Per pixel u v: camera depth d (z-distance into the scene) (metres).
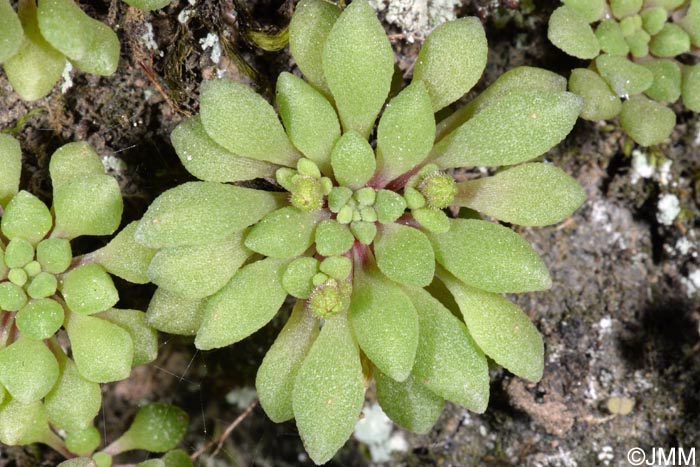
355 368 0.11
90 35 0.11
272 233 0.11
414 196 0.11
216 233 0.10
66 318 0.11
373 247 0.11
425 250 0.11
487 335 0.11
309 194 0.10
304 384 0.11
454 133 0.11
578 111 0.11
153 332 0.11
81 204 0.11
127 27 0.11
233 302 0.11
